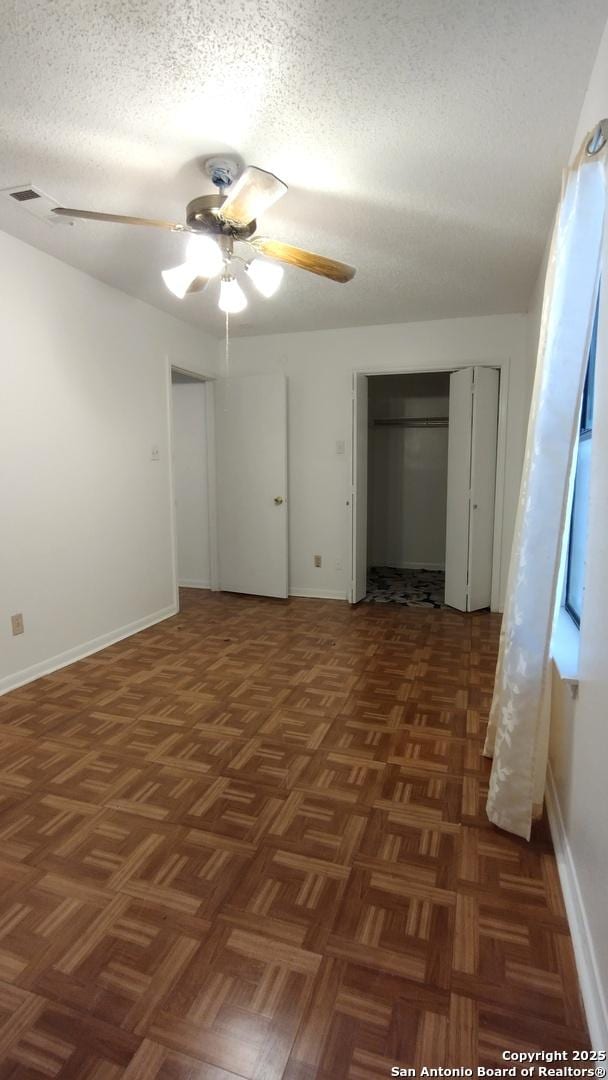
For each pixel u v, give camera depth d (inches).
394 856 62.7
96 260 115.2
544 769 66.9
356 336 171.6
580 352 57.7
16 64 58.3
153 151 74.6
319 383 177.8
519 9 51.9
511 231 100.5
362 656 127.3
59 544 119.9
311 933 52.3
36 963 49.1
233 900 56.2
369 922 53.6
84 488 126.5
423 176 82.0
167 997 46.0
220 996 46.1
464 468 163.8
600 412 50.4
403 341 166.9
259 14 52.3
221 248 82.7
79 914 54.4
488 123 68.9
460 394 163.6
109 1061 41.1
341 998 46.0
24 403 109.0
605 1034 39.6
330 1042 42.6
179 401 192.9
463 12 52.2
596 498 51.2
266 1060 41.3
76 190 85.5
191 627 150.8
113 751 85.4
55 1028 43.5
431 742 88.3
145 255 112.3
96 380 128.6
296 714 98.0
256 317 159.3
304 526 186.1
